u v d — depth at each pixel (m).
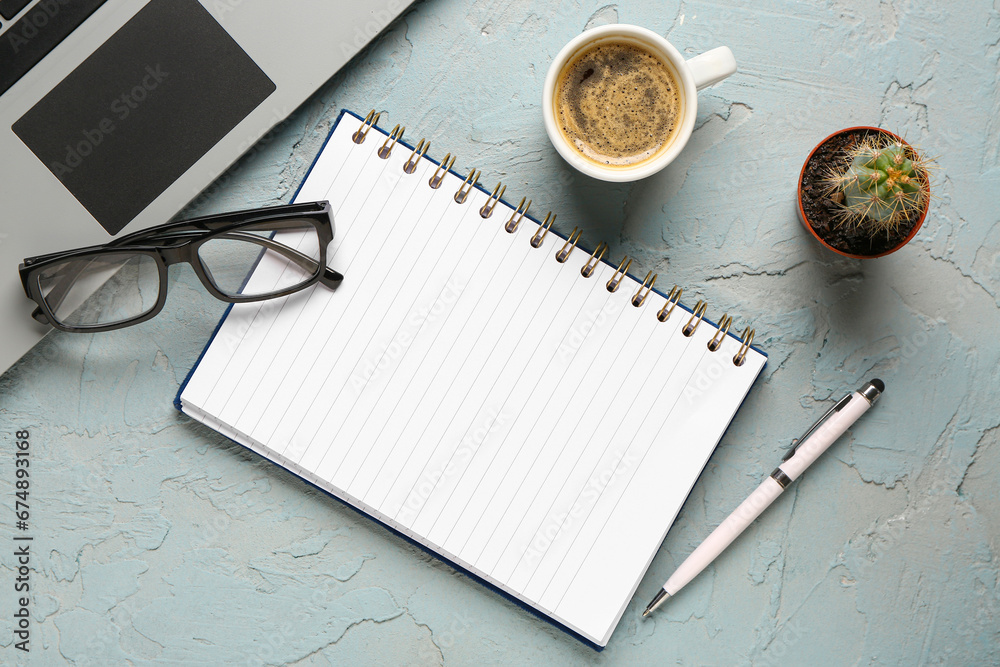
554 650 0.66
